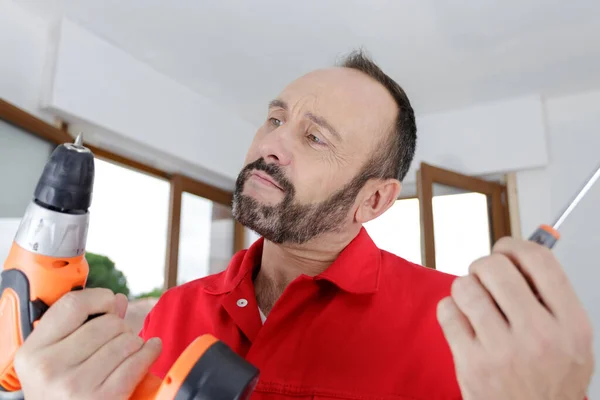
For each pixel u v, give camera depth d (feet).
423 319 2.49
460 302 1.45
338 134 2.82
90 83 7.74
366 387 2.30
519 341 1.35
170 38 8.17
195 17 7.60
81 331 1.66
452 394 2.27
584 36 7.88
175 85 9.61
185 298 2.99
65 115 7.45
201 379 1.54
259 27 7.83
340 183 2.81
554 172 9.65
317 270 2.97
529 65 8.77
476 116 10.32
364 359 2.38
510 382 1.37
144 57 8.74
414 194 10.82
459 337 1.45
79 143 1.94
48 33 7.48
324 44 8.25
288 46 8.38
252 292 2.71
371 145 2.96
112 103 8.10
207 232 11.75
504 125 10.03
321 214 2.74
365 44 8.18
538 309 1.35
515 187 9.97
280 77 9.50
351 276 2.62
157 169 10.19
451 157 10.37
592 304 8.73
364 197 3.05
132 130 8.45
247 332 2.54
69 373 1.57
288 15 7.49
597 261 8.90
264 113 11.25
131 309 4.63
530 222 9.65
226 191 11.95
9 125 6.52
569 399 1.39
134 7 7.36
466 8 7.23
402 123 3.28
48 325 1.64
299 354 2.39
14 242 1.85
